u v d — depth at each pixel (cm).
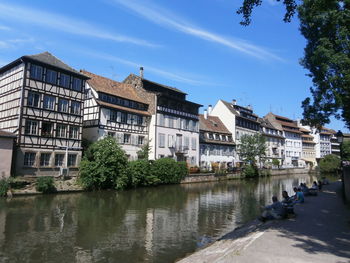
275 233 805
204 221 1419
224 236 1100
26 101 2264
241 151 4784
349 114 1393
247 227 1139
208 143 4509
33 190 2008
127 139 3269
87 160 2452
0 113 2489
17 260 849
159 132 3544
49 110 2420
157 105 3544
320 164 6025
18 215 1398
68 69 2594
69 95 2597
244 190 2869
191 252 951
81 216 1429
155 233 1177
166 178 3066
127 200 1991
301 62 1641
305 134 8206
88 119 3016
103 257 895
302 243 695
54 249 951
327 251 629
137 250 964
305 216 1104
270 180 4353
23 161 2214
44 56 2519
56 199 1884
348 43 1276
